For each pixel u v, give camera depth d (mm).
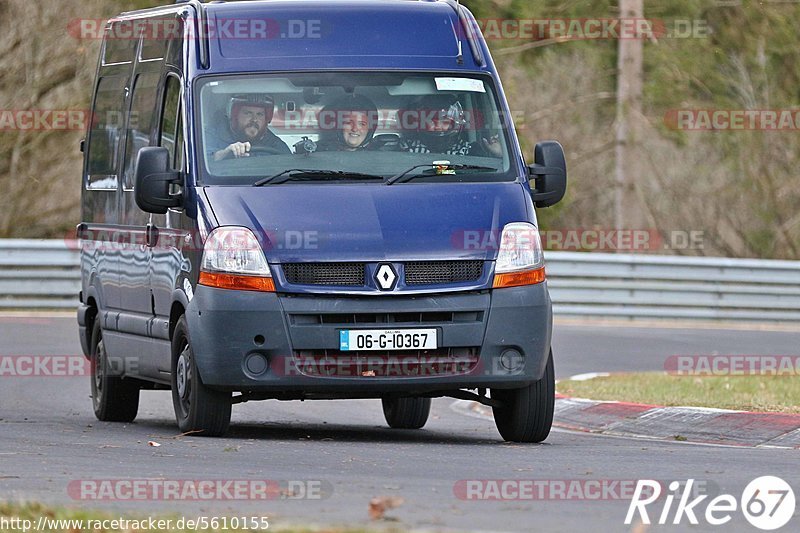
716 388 51938
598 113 126438
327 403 54500
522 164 38594
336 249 35344
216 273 35500
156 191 37438
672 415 44031
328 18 40000
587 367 63969
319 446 35188
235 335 35156
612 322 87688
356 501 25344
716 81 111000
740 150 129625
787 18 110625
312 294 35125
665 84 108562
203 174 37156
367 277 35281
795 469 31328
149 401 53469
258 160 37406
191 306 36062
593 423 45938
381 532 21641
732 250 132875
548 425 37906
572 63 125188
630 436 42812
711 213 132375
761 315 90750
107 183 45531
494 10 102812
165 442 35250
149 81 42281
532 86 125938
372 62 39312
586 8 104625
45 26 112312
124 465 30422
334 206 36094
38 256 84875
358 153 37719
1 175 115750
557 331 80000
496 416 39094
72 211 116750
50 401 51125
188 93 38438
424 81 39188
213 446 34406
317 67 39000
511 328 35906
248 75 38594
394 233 35625
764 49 110812
